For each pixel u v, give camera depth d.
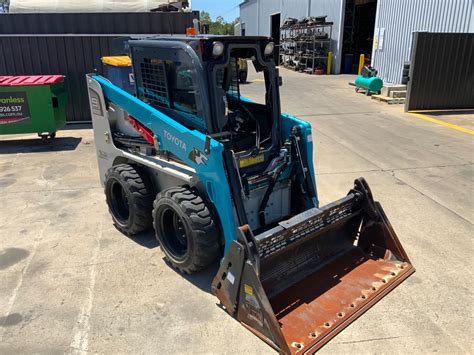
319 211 3.55
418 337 3.13
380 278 3.68
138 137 4.50
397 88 13.24
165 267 4.06
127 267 4.07
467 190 5.89
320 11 24.38
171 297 3.61
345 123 10.11
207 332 3.19
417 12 14.53
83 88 10.13
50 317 3.37
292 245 3.39
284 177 4.11
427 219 5.00
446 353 2.98
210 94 3.52
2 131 8.22
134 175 4.39
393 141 8.48
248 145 3.97
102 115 4.81
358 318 3.31
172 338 3.13
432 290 3.67
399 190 5.89
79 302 3.55
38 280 3.86
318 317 3.20
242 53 3.96
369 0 24.56
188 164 3.70
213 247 3.59
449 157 7.39
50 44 9.73
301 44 24.84
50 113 8.23
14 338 3.14
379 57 17.33
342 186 6.05
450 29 13.05
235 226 3.48
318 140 8.55
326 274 3.70
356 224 4.11
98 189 6.08
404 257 3.87
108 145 4.89
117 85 5.11
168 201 3.69
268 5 35.56
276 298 3.39
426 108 11.52
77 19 10.57
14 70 9.83
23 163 7.32
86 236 4.69
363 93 14.98
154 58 3.98
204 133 3.66
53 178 6.55
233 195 3.47
